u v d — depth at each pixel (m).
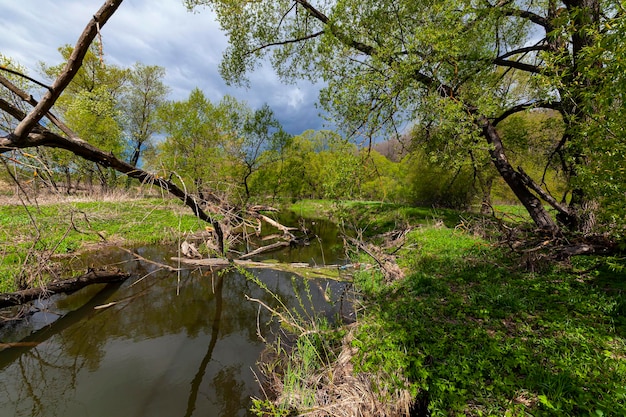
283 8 13.51
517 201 22.83
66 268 8.63
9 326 5.98
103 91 18.98
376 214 19.47
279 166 24.45
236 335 6.00
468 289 6.29
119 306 7.11
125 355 5.29
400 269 8.18
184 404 4.16
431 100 8.21
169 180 6.49
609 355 3.58
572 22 4.90
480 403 3.13
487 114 8.22
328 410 3.38
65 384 4.54
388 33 9.60
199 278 9.21
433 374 3.65
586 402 2.89
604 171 4.13
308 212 27.36
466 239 10.26
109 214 14.95
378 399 3.43
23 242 9.75
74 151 4.57
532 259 7.05
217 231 9.77
